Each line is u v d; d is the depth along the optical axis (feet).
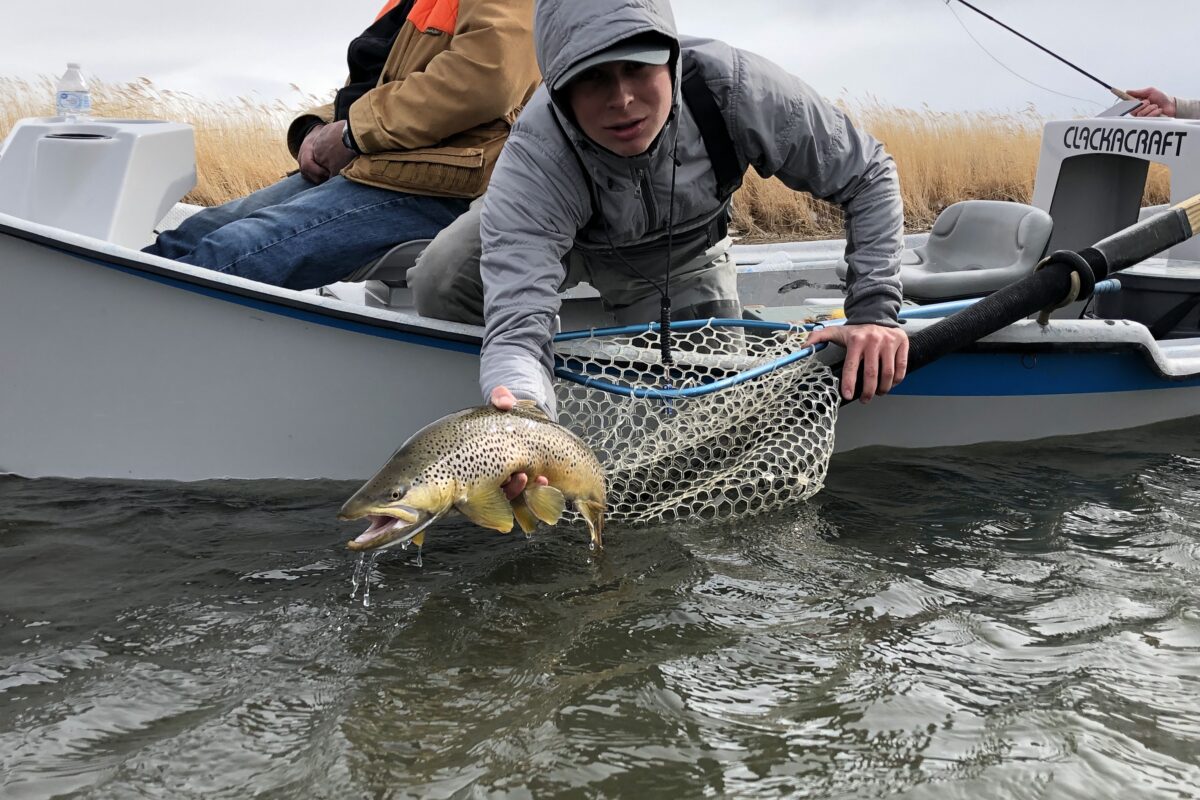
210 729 6.53
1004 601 8.34
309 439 11.02
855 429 11.98
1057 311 15.53
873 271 10.38
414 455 6.81
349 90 13.04
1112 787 5.94
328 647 7.59
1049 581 8.71
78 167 12.44
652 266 10.93
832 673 7.20
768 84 9.62
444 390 11.00
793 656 7.45
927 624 7.93
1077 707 6.73
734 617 8.04
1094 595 8.41
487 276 9.25
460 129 11.94
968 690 6.98
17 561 9.09
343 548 9.43
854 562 9.11
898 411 12.06
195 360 10.80
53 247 10.39
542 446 7.64
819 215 39.88
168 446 11.06
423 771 6.08
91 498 10.63
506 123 12.32
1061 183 16.85
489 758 6.20
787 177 10.32
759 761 6.20
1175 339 15.15
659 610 8.15
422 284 11.02
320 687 7.04
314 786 5.95
